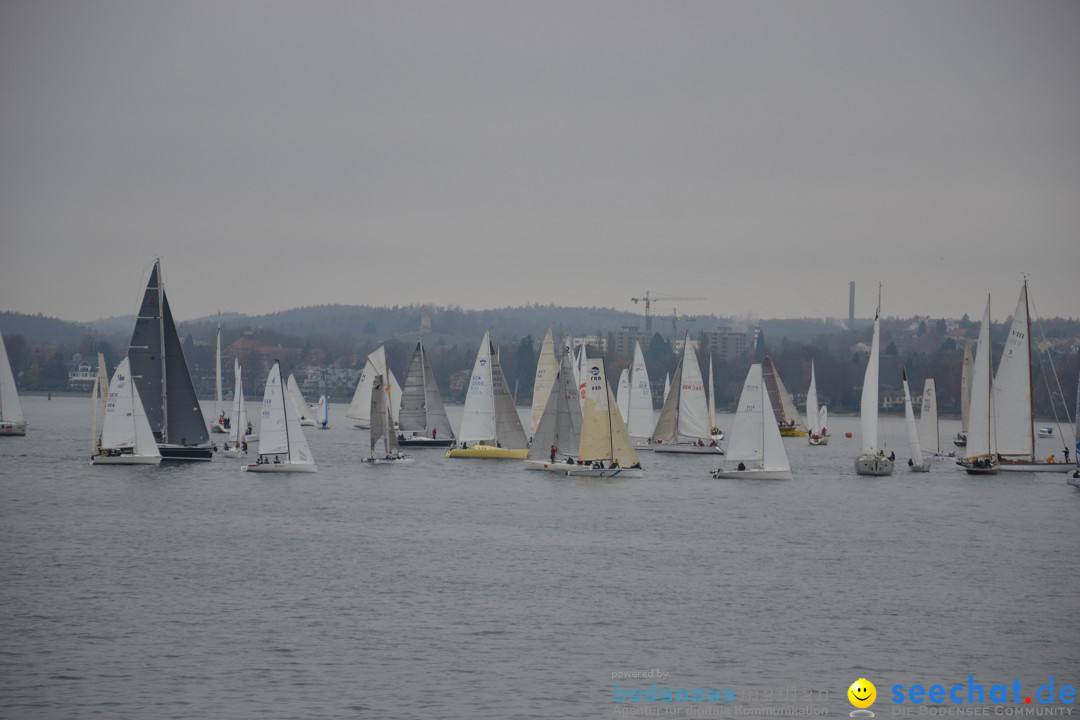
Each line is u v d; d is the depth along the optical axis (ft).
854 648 364.58
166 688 319.27
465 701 313.32
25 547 498.28
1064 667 351.05
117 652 347.36
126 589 420.77
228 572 451.53
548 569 465.47
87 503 636.07
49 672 330.13
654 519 608.19
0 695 313.12
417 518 599.16
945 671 346.54
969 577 465.88
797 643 367.86
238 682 323.98
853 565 487.20
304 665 338.13
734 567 476.95
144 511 608.19
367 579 442.09
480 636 367.66
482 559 485.15
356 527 565.12
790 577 458.91
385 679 328.29
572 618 389.80
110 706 306.96
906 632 382.01
